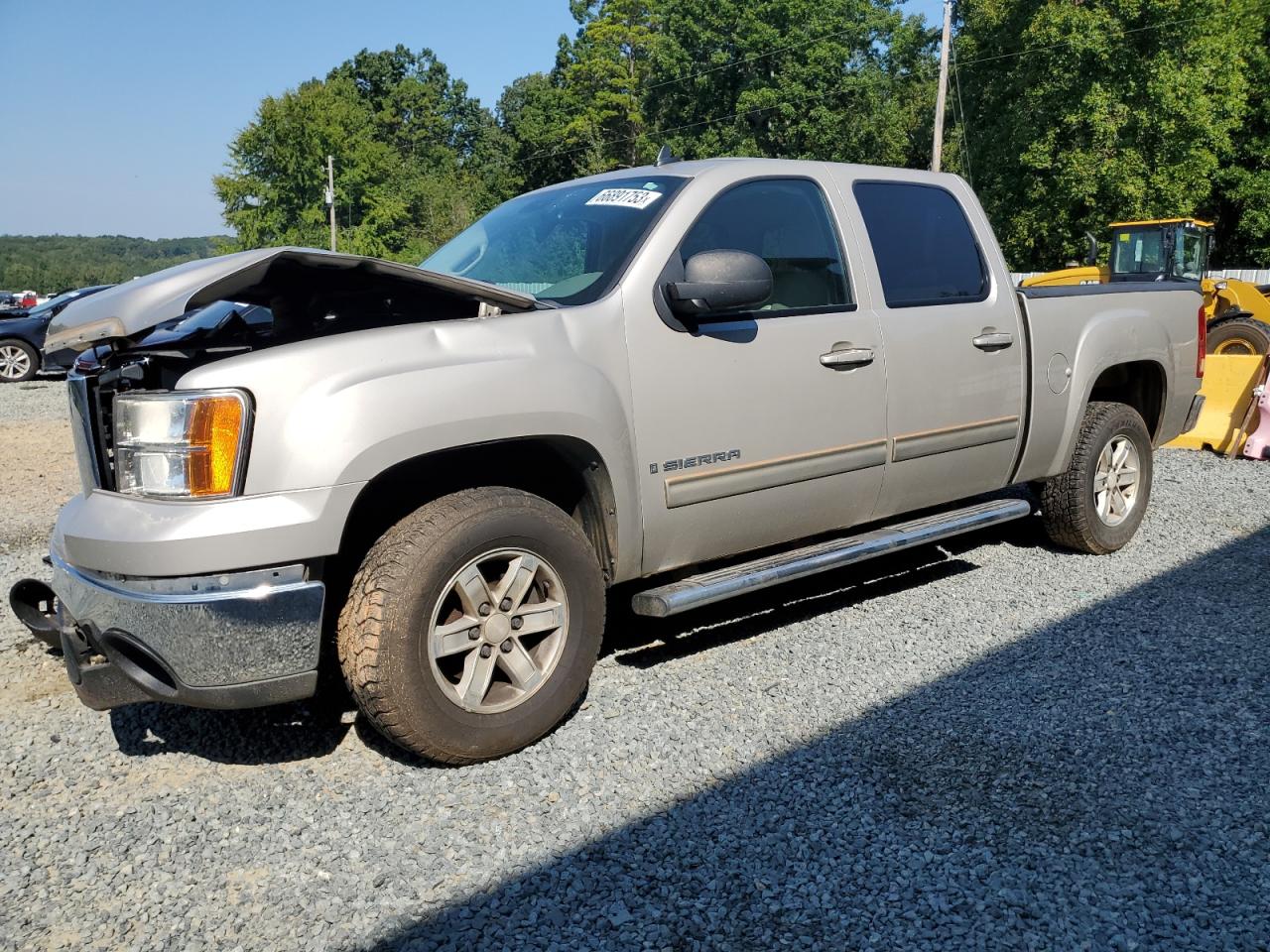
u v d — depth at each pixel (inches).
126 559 107.1
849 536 172.4
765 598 190.5
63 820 114.0
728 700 143.1
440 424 116.1
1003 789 117.5
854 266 163.8
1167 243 573.0
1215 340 494.9
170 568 105.6
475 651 121.8
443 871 102.9
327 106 2513.5
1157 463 327.3
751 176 155.3
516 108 4232.3
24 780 123.3
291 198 2539.4
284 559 108.7
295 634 110.3
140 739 134.8
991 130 1397.6
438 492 132.4
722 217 149.9
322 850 107.1
